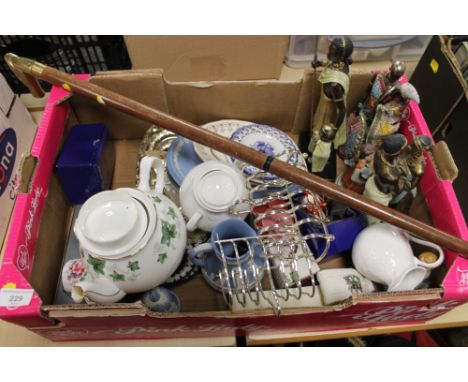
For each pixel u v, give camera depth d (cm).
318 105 63
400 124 63
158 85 62
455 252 46
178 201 61
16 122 68
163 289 53
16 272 45
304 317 47
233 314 44
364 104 64
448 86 73
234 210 52
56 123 60
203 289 57
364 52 81
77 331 50
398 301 44
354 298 43
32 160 53
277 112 69
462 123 72
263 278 53
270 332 56
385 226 52
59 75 55
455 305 48
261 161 49
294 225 51
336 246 56
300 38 78
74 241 61
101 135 63
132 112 53
